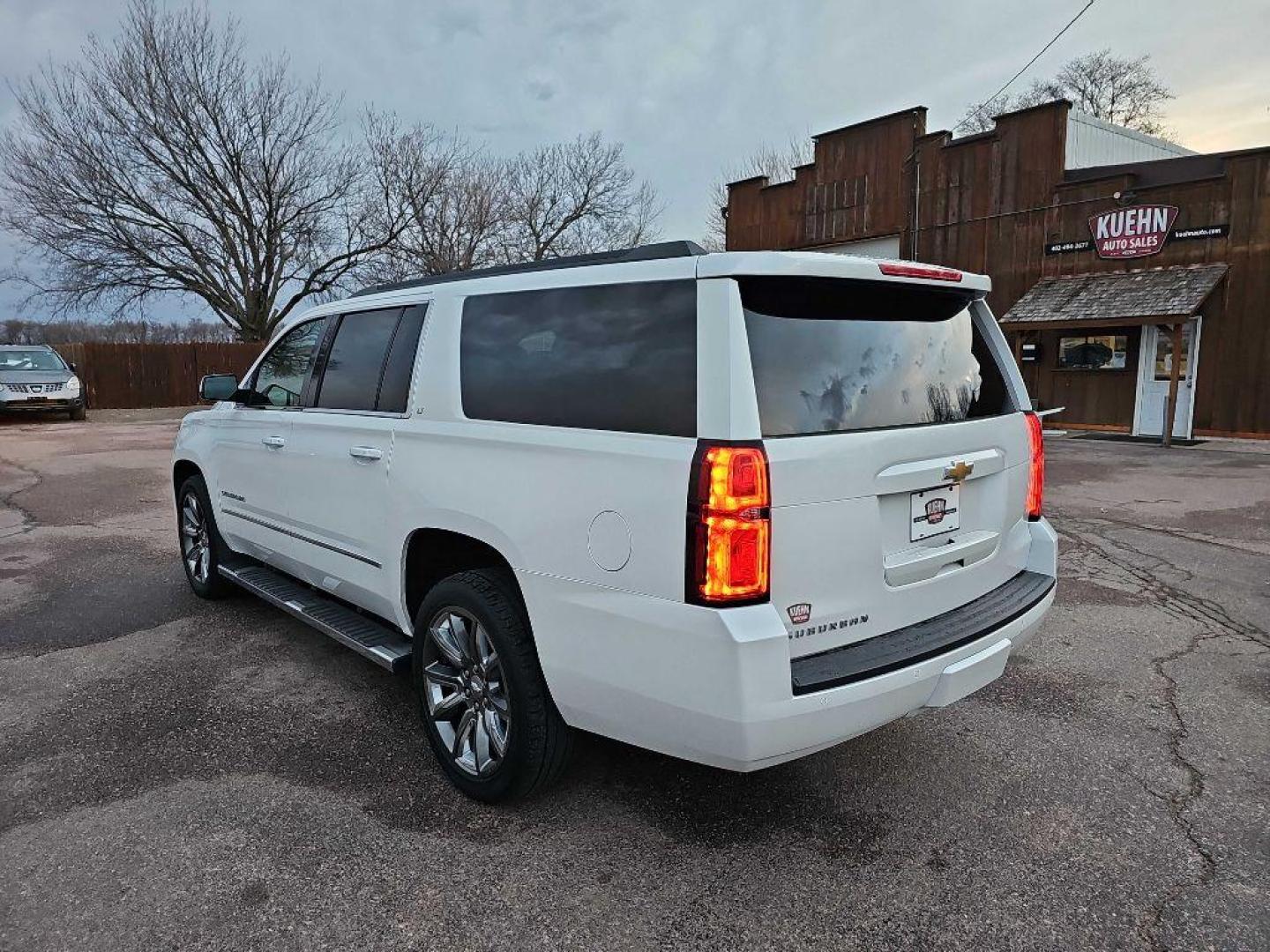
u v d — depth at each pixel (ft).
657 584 7.66
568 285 9.09
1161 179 45.16
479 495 9.42
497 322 9.86
